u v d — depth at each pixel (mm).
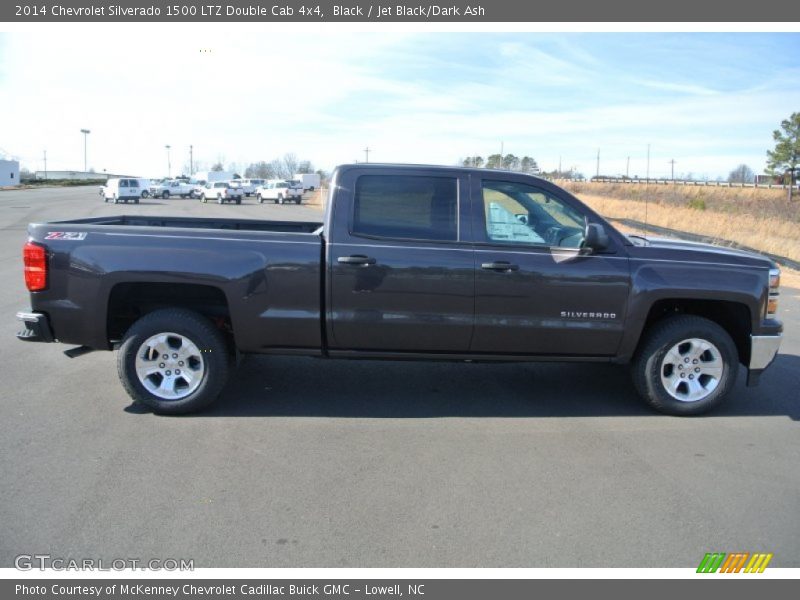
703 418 5242
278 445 4520
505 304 5012
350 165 5102
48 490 3781
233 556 3180
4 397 5414
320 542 3309
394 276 4945
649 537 3416
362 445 4551
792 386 6168
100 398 5438
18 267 13086
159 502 3670
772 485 4039
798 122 50625
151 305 5336
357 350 5109
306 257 4941
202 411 5160
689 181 67438
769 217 35594
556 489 3936
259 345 5047
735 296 5098
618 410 5406
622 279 5043
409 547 3281
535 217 5180
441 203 5090
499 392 5812
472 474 4117
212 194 50281
